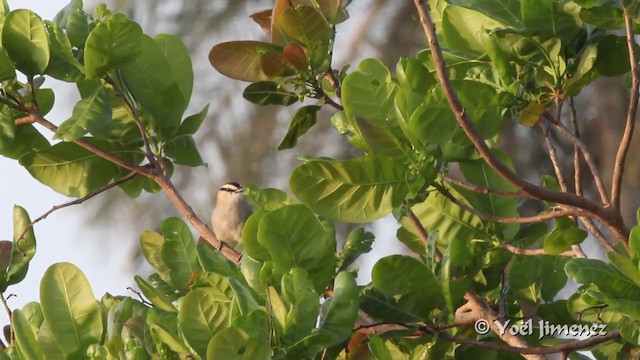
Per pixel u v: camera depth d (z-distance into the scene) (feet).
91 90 30.66
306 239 24.22
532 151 57.47
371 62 26.84
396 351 29.22
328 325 23.15
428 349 28.02
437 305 25.89
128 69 31.37
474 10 28.02
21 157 31.07
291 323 22.82
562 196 24.62
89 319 25.93
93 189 31.73
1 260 29.76
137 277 27.20
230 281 23.31
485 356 28.94
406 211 26.25
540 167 57.31
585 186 57.11
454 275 28.91
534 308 31.14
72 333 25.80
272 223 24.09
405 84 26.32
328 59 29.73
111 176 31.83
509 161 29.27
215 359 21.65
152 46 31.58
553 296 30.60
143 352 24.11
